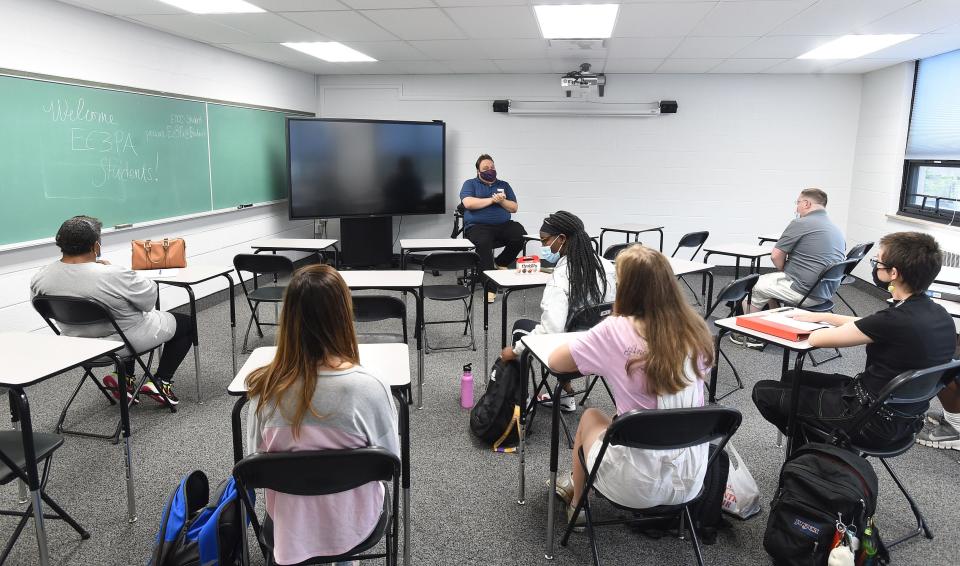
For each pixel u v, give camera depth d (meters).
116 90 4.41
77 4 4.00
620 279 1.83
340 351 1.44
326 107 7.70
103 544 2.16
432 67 6.86
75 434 2.97
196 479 1.92
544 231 2.91
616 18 4.32
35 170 3.81
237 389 1.81
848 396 2.19
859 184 6.88
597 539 2.21
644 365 1.74
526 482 2.61
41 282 2.78
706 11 4.08
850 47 5.33
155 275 3.48
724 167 7.25
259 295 4.14
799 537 1.93
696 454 1.82
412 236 7.87
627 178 7.43
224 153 5.81
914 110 5.95
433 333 4.79
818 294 4.11
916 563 2.10
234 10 4.21
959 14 4.04
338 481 1.42
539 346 2.21
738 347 4.50
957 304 3.11
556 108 7.34
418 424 3.16
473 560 2.10
